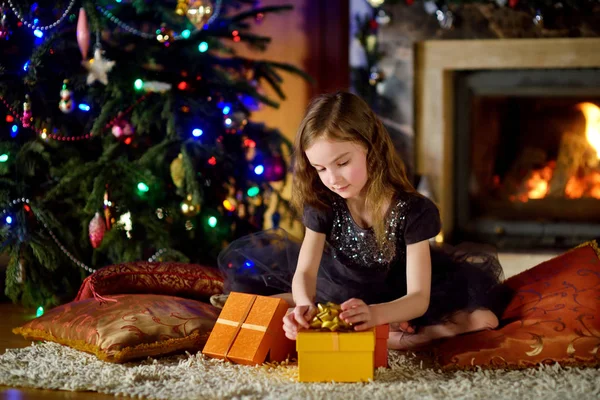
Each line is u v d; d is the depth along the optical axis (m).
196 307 2.07
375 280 1.95
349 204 1.91
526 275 2.14
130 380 1.71
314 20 3.94
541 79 3.49
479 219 3.60
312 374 1.68
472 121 3.59
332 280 2.02
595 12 3.38
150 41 2.73
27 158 2.60
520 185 3.58
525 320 1.87
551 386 1.63
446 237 3.59
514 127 3.59
